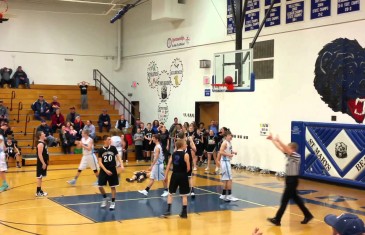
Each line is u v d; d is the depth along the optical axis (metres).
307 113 14.19
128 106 24.05
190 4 19.20
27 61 23.00
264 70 15.66
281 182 13.52
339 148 12.98
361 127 12.39
